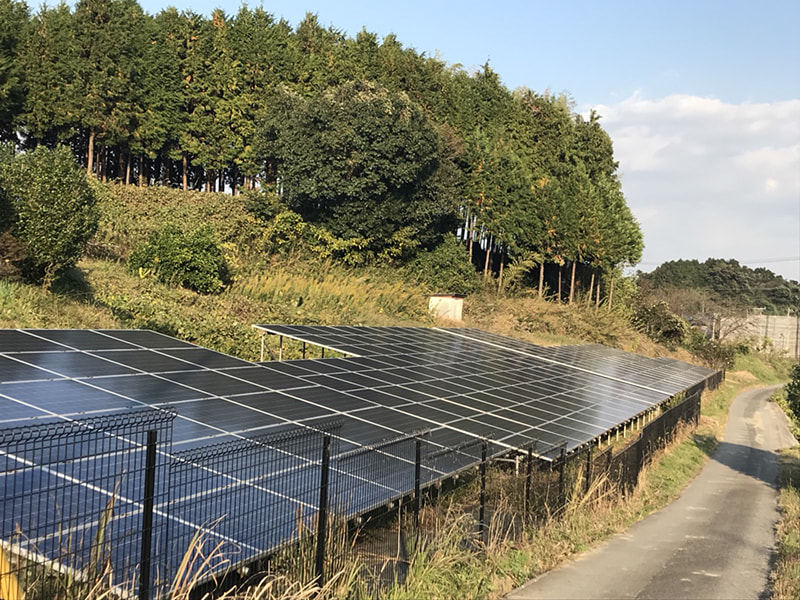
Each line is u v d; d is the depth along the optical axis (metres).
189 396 10.31
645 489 17.11
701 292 106.12
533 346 34.59
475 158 53.28
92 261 24.95
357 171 42.62
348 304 33.88
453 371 20.06
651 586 9.49
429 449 10.79
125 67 41.81
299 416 10.64
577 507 12.55
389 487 8.60
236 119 47.03
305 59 50.91
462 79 64.00
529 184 55.34
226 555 5.87
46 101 39.53
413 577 7.68
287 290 30.81
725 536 13.45
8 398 8.17
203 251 25.94
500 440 12.82
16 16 40.75
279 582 6.16
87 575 4.85
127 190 38.09
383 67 54.69
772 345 100.00
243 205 41.16
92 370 10.48
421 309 39.81
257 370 13.60
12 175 18.20
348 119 41.78
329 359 17.23
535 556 9.98
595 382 26.53
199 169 54.12
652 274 140.00
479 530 9.91
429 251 48.88
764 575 10.70
